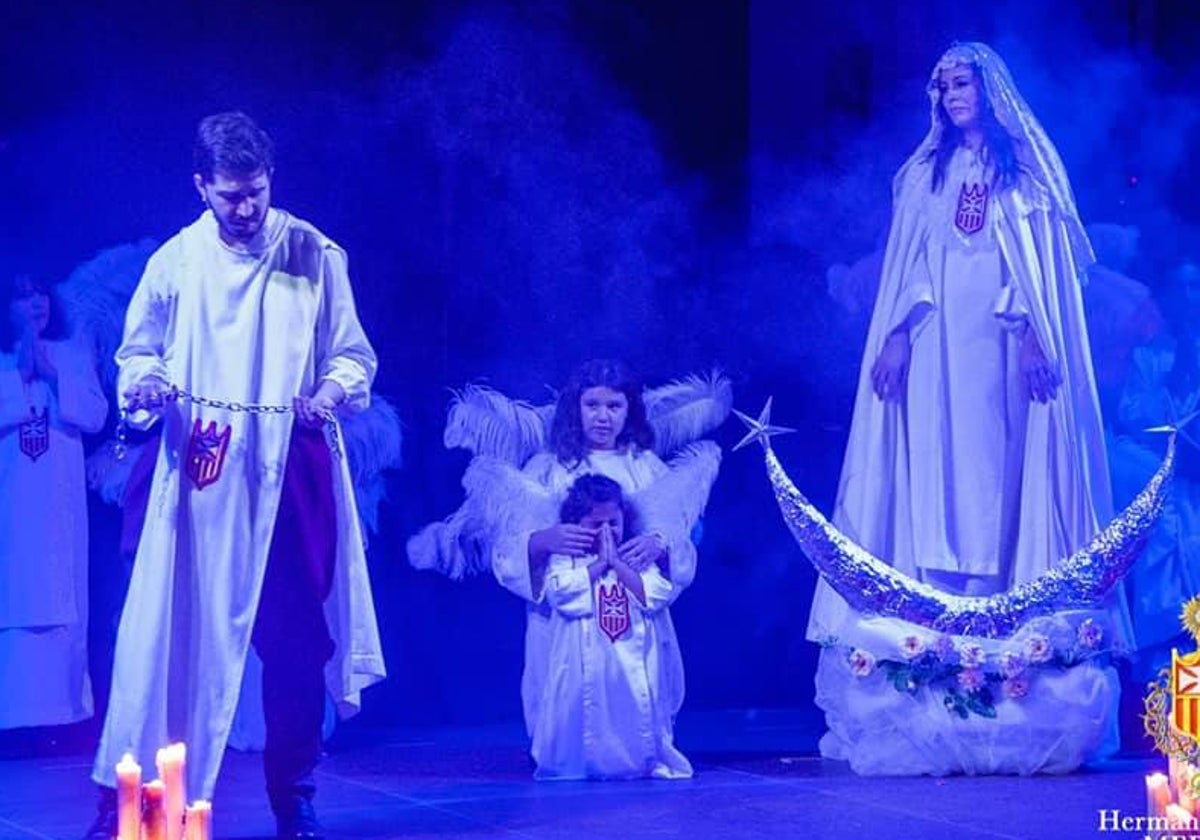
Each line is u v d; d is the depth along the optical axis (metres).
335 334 6.41
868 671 7.64
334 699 6.39
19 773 7.98
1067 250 7.96
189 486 6.21
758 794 7.19
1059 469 7.84
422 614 10.01
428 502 10.14
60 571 8.95
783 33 10.55
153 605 6.14
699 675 10.27
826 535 7.67
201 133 6.25
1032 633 7.62
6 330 9.73
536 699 7.75
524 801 7.09
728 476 10.41
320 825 6.46
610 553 7.67
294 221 6.45
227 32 10.11
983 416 7.83
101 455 9.14
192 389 6.23
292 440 6.28
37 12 9.87
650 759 7.60
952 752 7.58
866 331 10.52
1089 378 7.98
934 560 7.82
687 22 10.48
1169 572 9.30
